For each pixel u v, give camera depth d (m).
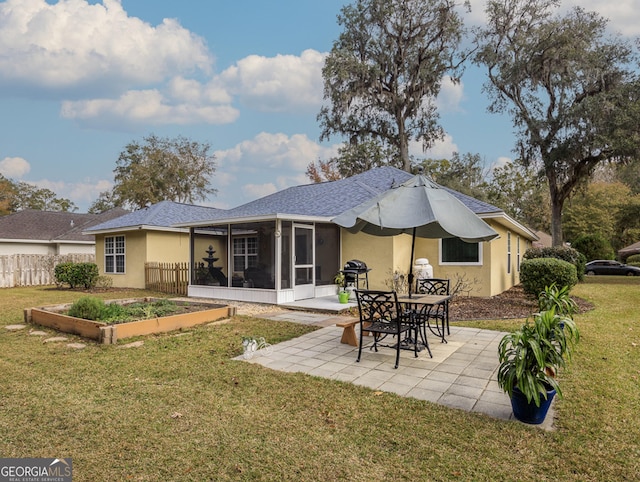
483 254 12.27
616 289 15.38
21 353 5.89
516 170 36.09
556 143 21.69
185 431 3.44
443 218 5.17
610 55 20.77
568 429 3.49
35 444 3.21
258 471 2.85
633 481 2.74
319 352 6.02
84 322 6.82
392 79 28.70
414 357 5.74
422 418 3.71
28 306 10.77
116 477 2.77
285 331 7.42
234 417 3.72
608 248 28.67
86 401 4.09
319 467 2.91
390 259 12.02
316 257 12.09
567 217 35.88
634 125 18.61
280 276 10.84
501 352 3.65
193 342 6.52
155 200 36.47
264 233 11.18
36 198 41.66
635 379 4.78
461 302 11.09
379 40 28.44
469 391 4.41
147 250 15.98
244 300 11.57
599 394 4.28
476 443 3.25
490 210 11.73
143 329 6.95
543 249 17.67
